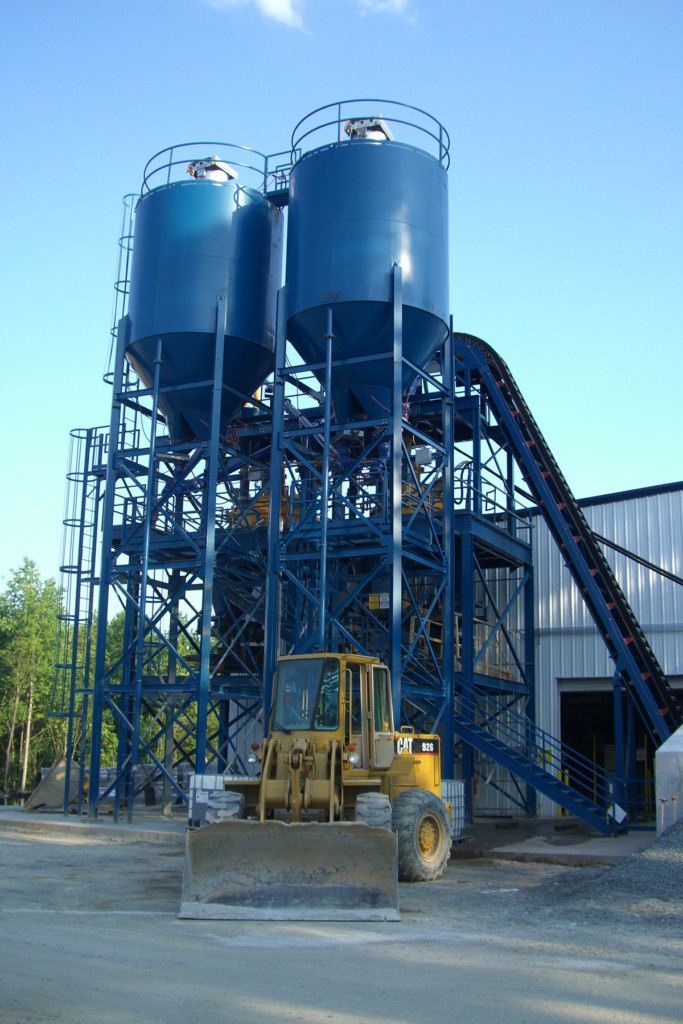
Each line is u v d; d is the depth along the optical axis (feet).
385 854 43.21
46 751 209.77
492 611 108.47
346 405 85.30
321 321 82.94
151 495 88.48
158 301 91.35
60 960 31.40
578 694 117.91
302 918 40.40
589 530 91.20
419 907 44.98
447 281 87.45
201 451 91.56
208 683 83.25
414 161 85.20
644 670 86.02
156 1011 25.02
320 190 84.84
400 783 58.23
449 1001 26.50
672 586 98.58
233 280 92.07
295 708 55.62
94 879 53.67
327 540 82.79
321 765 52.65
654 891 44.98
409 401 93.86
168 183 94.22
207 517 86.28
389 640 83.15
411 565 95.40
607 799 80.84
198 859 43.80
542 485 94.12
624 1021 24.76
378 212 82.84
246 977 29.14
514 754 83.35
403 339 83.05
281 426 85.05
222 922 39.58
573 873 56.03
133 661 97.04
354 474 90.17
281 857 43.47
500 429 105.19
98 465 100.22
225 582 97.91
